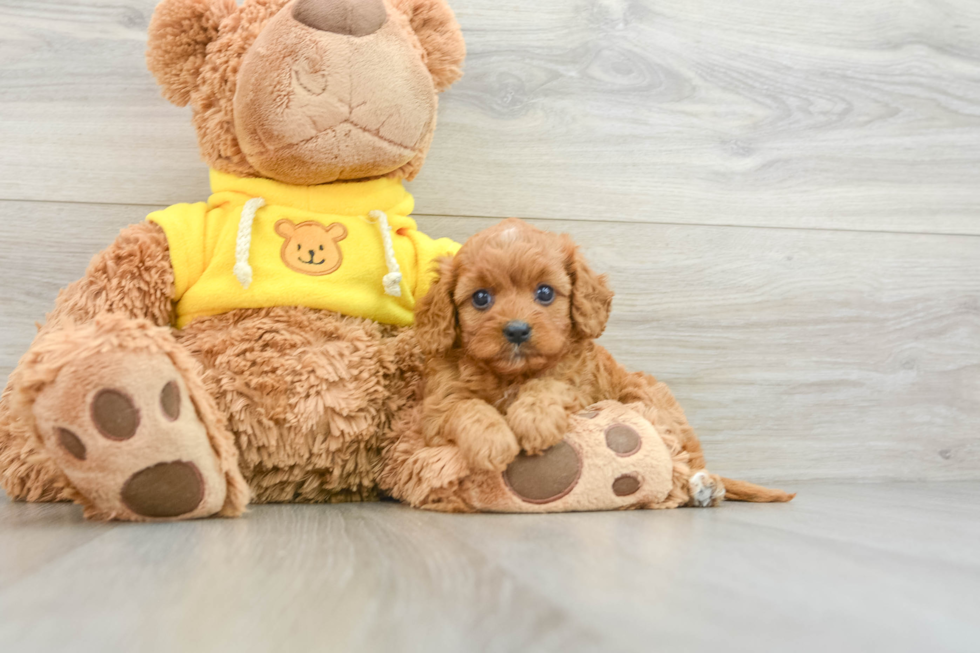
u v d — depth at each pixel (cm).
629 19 194
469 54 186
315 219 148
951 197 209
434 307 136
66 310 136
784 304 200
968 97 211
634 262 194
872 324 204
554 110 191
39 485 132
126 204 175
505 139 188
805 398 200
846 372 202
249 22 144
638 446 127
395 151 148
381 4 144
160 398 103
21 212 170
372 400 140
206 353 134
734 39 199
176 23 144
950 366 208
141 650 49
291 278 142
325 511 124
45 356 101
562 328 134
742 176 199
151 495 104
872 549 91
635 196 194
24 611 58
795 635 54
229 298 139
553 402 125
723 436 196
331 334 141
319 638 52
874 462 203
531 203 190
